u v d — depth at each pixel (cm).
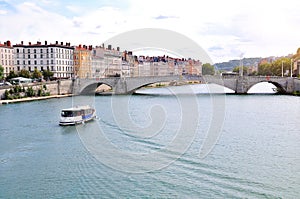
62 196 3075
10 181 3472
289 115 7650
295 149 4462
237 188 3142
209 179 3350
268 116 7475
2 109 9175
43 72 16075
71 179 3462
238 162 3866
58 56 17725
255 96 13062
